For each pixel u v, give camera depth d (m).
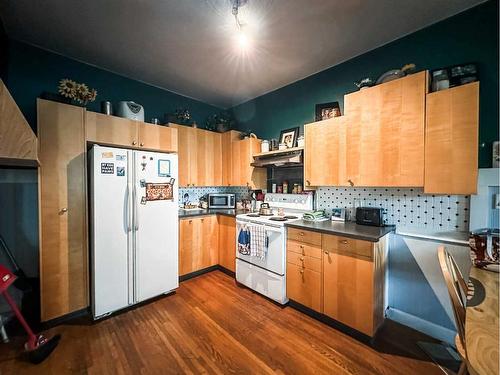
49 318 1.96
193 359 1.61
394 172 1.86
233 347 1.73
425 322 1.93
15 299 1.99
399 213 2.12
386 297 2.09
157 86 3.20
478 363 0.63
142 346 1.74
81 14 1.82
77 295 2.11
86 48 2.30
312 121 2.84
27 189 2.23
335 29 2.00
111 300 2.13
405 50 2.08
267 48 2.28
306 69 2.71
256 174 3.31
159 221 2.45
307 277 2.15
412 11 1.79
